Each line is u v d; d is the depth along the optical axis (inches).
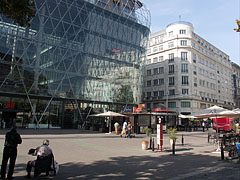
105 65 1610.5
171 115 1290.6
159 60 2440.9
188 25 2346.2
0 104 1176.2
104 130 1141.7
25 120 1243.8
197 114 603.8
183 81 2199.8
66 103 1412.4
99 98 1545.3
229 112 542.3
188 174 286.4
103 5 1670.8
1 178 247.3
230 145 528.4
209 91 2506.2
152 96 2423.7
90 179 252.7
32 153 263.3
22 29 1266.0
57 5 1400.1
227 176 277.6
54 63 1364.4
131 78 1748.3
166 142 736.3
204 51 2546.8
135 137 894.4
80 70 1477.6
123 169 311.1
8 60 1200.2
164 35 2460.6
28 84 1253.1
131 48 1784.0
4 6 257.3
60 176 264.2
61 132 1042.7
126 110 1628.9
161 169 316.8
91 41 1552.7
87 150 498.0
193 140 821.9
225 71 3014.3
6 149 249.9
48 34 1360.7
